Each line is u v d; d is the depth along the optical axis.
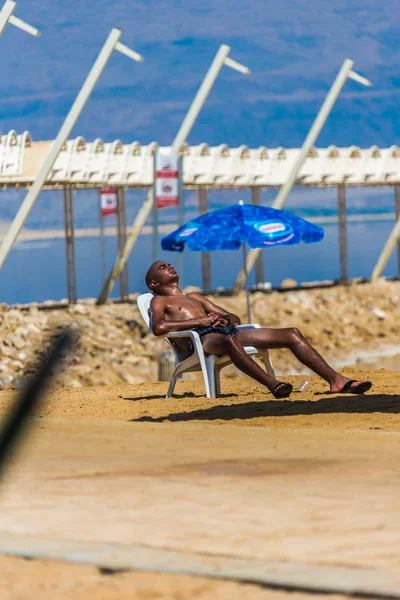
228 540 12.19
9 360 67.50
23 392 9.24
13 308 85.12
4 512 14.05
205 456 19.75
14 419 9.29
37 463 18.80
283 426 27.80
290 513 13.69
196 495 15.09
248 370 33.69
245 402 33.94
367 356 81.00
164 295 36.75
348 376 41.78
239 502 14.50
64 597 10.01
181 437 23.80
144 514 13.73
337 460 18.94
